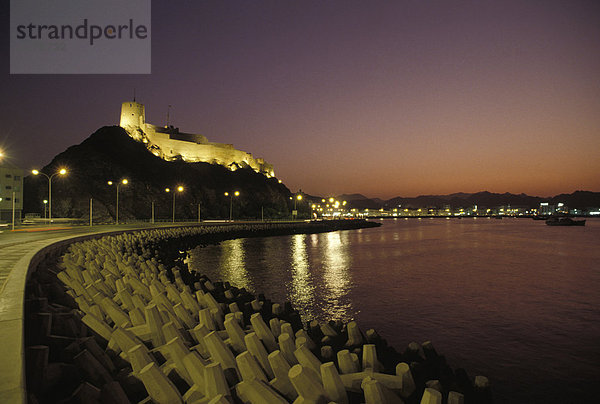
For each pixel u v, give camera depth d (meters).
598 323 18.42
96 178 109.94
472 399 7.72
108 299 8.31
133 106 147.88
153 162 134.75
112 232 41.16
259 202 147.62
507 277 32.12
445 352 14.69
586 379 12.27
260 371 4.96
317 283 29.22
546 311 20.83
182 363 5.19
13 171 80.81
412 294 25.17
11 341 4.63
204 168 148.88
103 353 5.80
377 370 6.50
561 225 162.00
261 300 15.70
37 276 12.57
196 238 64.38
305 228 111.25
